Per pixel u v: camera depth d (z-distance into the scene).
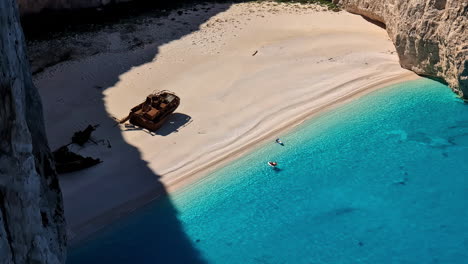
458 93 41.22
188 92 42.88
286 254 30.19
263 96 42.34
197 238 31.06
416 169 35.72
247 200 33.56
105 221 31.64
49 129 38.28
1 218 18.64
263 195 33.94
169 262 29.61
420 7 41.69
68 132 38.09
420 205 33.12
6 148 19.66
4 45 20.34
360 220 32.22
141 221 31.86
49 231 23.81
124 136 38.03
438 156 36.56
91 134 37.91
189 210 32.78
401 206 33.09
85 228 31.12
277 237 31.22
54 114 39.91
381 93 42.47
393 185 34.56
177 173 35.19
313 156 36.78
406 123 39.47
